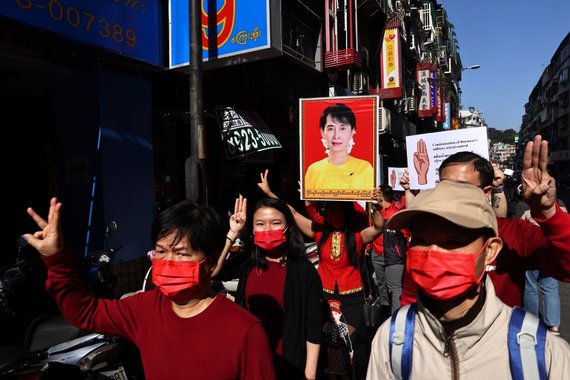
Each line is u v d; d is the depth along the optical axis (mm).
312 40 11445
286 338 2615
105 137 5621
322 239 3980
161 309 1652
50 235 1567
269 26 6234
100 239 5562
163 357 1565
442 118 34312
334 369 3387
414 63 28500
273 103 9773
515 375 1284
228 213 8727
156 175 7883
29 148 7109
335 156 4219
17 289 3270
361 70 17031
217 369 1507
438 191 1454
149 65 6500
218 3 6547
